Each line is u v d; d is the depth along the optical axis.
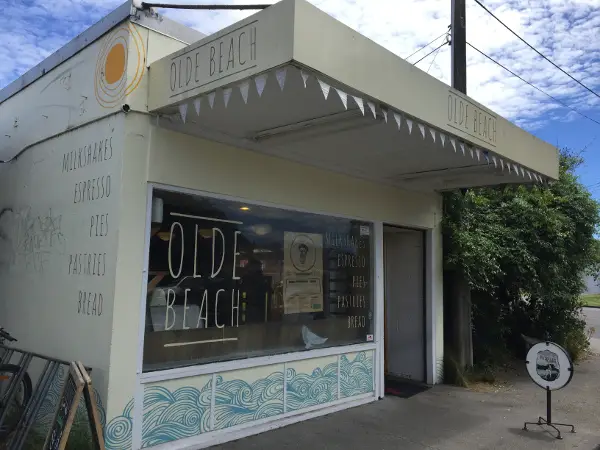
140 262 4.10
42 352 4.75
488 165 5.88
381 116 4.08
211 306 4.70
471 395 6.95
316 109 4.00
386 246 8.19
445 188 7.46
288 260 5.51
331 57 3.26
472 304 8.54
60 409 3.48
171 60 3.96
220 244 4.80
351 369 6.15
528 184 7.10
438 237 7.81
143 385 4.07
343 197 6.09
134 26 4.19
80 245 4.39
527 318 9.88
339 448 4.70
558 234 8.62
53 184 4.91
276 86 3.49
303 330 5.64
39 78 5.46
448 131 4.55
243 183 4.91
